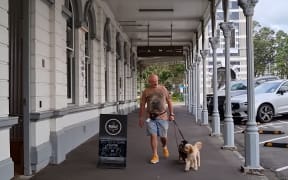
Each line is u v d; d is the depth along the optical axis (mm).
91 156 9672
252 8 8109
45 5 8602
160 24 22750
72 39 11477
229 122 10883
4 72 6496
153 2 17531
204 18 20391
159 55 27156
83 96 12375
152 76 8898
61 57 9414
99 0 15016
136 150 10781
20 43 8484
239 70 41938
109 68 18141
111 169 8258
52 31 8922
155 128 8922
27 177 7559
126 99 27484
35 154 7844
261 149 10820
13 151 8258
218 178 7480
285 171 8227
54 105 8938
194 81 26594
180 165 8648
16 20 8547
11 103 8484
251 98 8047
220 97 20422
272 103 17891
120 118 8500
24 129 7746
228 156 9758
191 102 29312
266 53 56219
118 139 8469
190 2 17500
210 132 15141
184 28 23984
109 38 18109
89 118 13297
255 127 7977
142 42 30359
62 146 9195
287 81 18984
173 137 13594
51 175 7711
